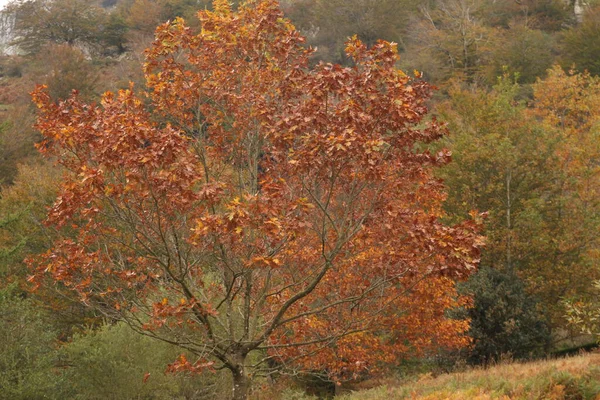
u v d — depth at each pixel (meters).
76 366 16.50
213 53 10.98
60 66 58.44
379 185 9.40
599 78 34.59
